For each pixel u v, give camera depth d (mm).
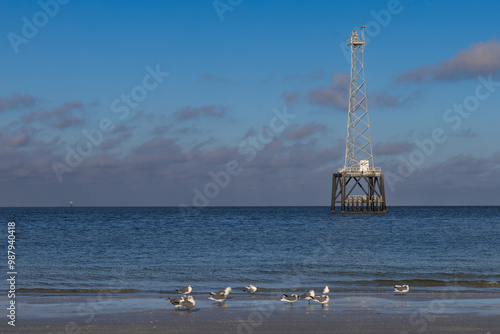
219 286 32875
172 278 36125
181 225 111062
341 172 138625
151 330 20484
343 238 71875
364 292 29922
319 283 33938
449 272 38875
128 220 138125
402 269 40312
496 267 41594
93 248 58219
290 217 152375
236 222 123875
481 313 23562
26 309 24750
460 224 110688
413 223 113938
